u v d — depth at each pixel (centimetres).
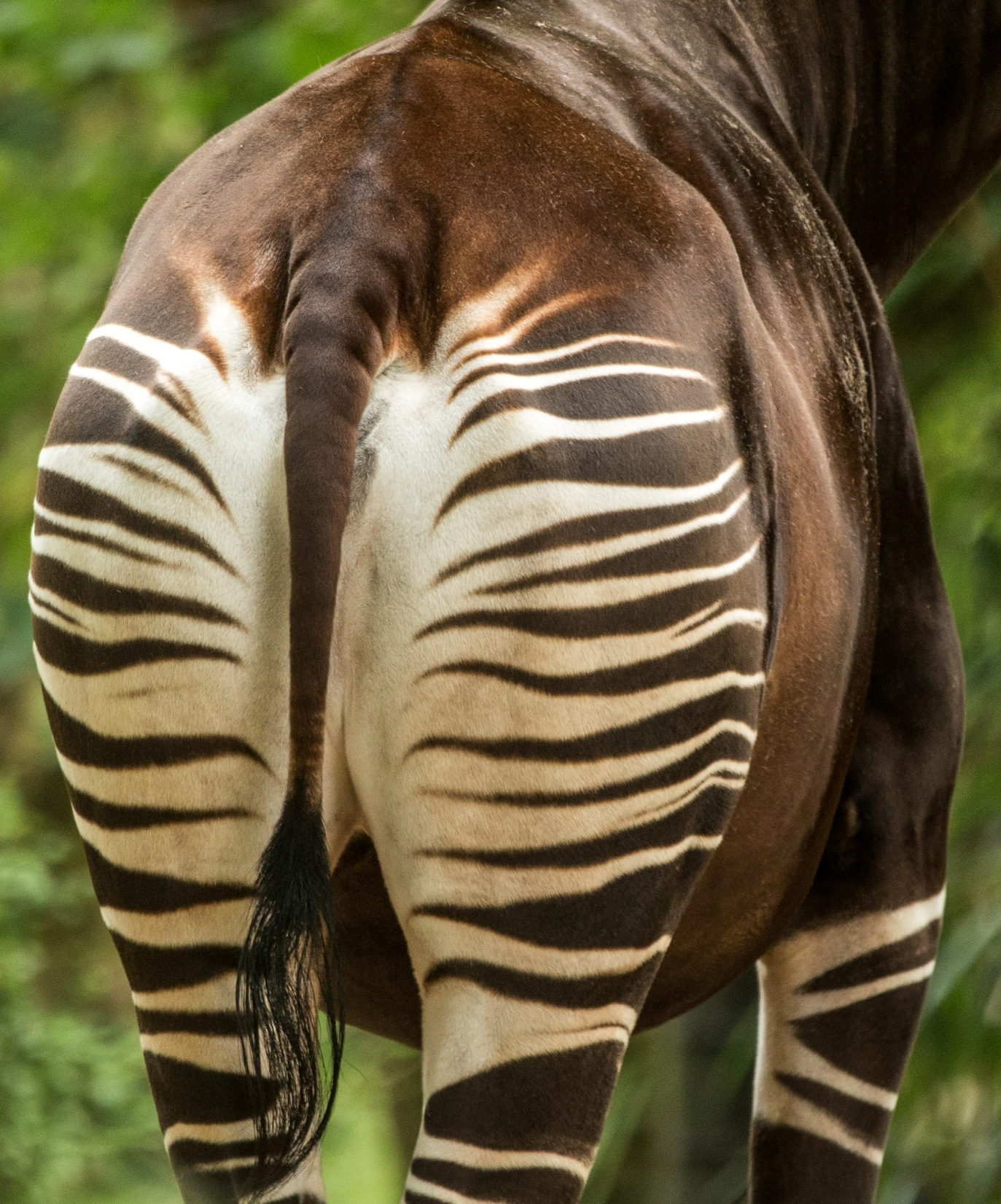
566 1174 1162
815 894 1208
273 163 1172
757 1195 1208
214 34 2525
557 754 1159
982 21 1251
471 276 1164
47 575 1166
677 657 1162
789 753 1185
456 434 1159
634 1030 1192
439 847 1161
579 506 1159
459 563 1159
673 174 1181
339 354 1158
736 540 1167
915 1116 1645
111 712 1163
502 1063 1162
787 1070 1208
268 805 1161
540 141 1173
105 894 1168
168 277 1169
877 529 1202
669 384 1165
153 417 1162
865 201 1248
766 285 1192
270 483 1160
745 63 1218
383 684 1160
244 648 1160
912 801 1209
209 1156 1166
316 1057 1156
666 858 1165
